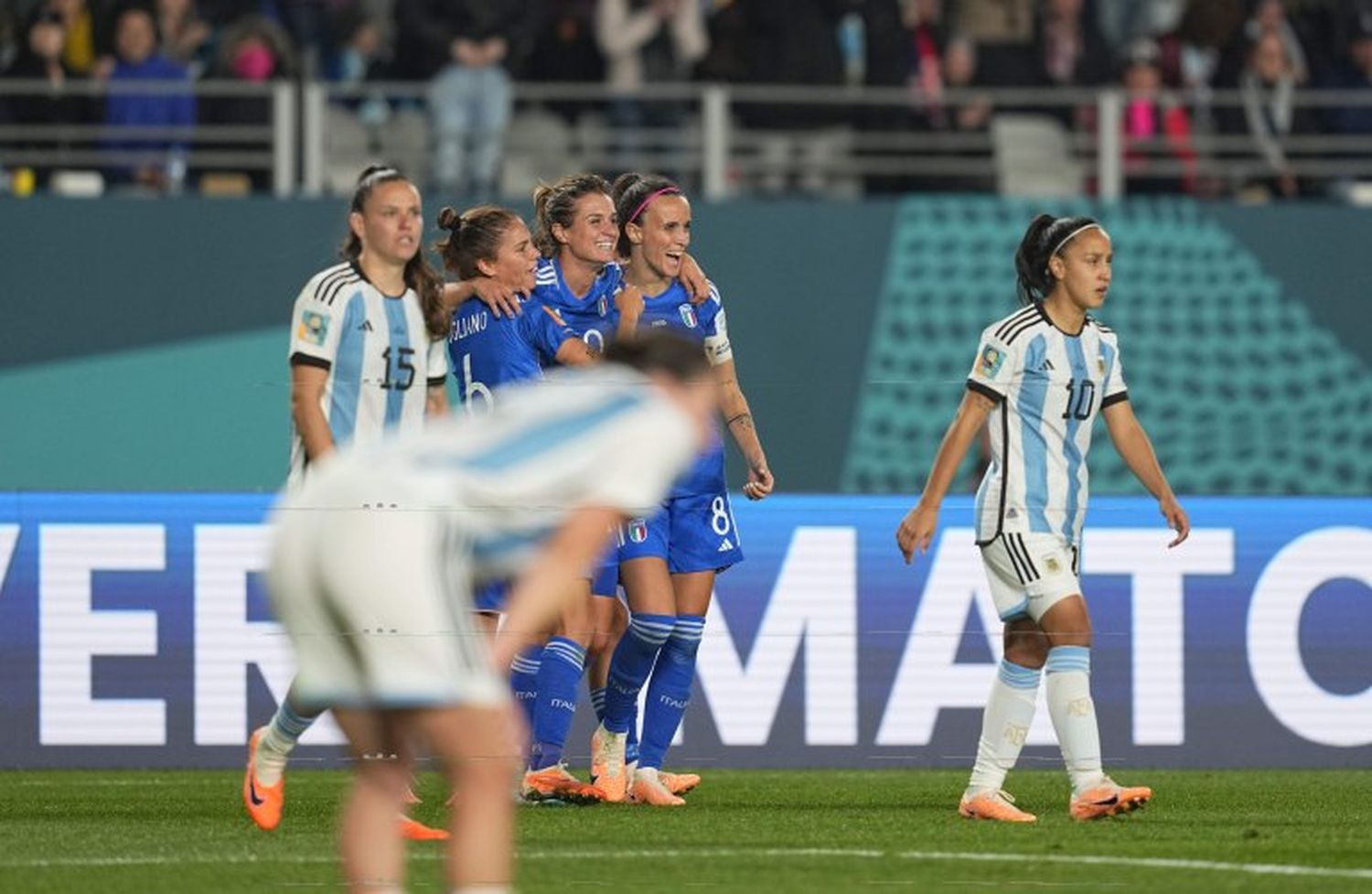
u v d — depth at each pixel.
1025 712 25.08
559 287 26.41
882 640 31.06
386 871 15.30
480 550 14.45
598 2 48.69
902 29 48.31
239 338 42.28
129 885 19.33
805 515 31.06
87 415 41.16
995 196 44.25
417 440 14.45
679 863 20.66
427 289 24.38
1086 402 24.45
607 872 20.03
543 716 26.34
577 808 26.20
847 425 42.09
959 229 43.41
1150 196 47.59
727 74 47.91
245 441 40.38
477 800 14.45
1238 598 31.34
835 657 31.06
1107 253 24.34
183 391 41.59
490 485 14.02
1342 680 31.47
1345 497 31.50
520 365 25.83
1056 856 21.33
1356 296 44.19
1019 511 24.31
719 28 48.00
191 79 46.44
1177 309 44.03
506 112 46.44
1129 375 44.03
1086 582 31.20
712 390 14.53
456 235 26.14
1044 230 24.53
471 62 46.41
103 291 42.16
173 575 30.92
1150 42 49.53
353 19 50.53
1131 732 31.20
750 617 31.03
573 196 26.25
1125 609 31.23
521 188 46.84
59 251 42.09
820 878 19.72
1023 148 47.75
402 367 24.23
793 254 43.12
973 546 31.17
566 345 25.88
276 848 22.05
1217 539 31.33
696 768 31.25
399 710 14.52
